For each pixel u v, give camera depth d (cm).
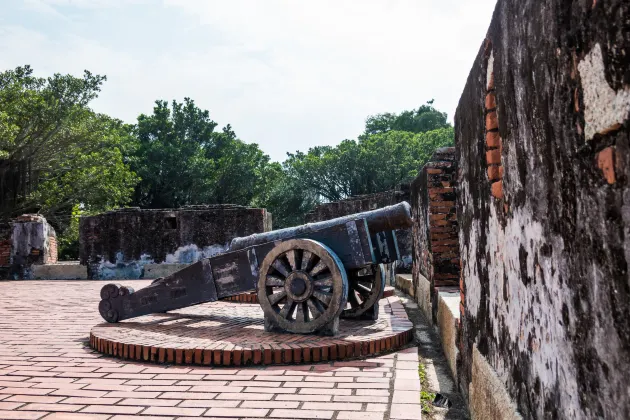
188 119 3500
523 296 195
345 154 3234
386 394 332
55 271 1536
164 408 311
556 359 155
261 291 512
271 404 315
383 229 537
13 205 2262
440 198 646
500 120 227
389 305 718
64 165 2523
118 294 596
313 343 441
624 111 103
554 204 153
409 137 3694
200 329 530
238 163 3403
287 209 3409
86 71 2377
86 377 385
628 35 100
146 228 1566
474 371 307
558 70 144
